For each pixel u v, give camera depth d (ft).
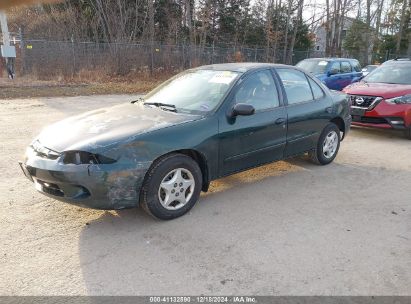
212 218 13.30
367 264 10.58
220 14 113.09
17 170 17.66
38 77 58.75
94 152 11.36
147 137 12.21
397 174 18.69
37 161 12.00
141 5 92.68
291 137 17.20
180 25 101.30
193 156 13.89
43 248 11.14
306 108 17.79
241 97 15.10
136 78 65.51
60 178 11.45
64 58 61.41
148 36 89.30
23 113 32.78
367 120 26.43
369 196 15.70
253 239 11.86
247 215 13.62
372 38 131.03
